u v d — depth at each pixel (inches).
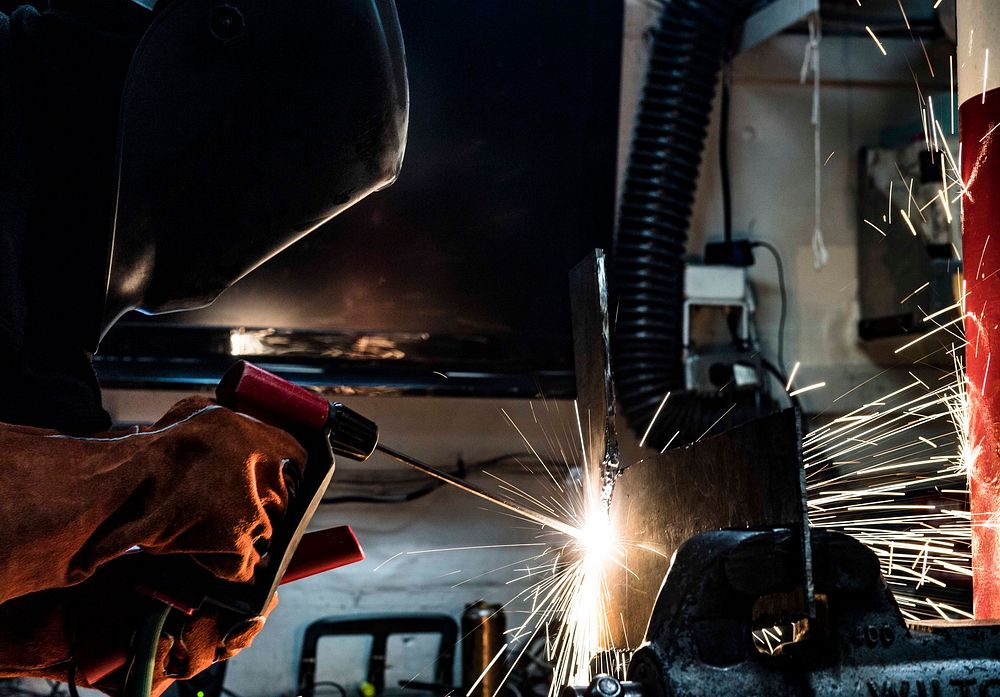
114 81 41.0
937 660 32.0
